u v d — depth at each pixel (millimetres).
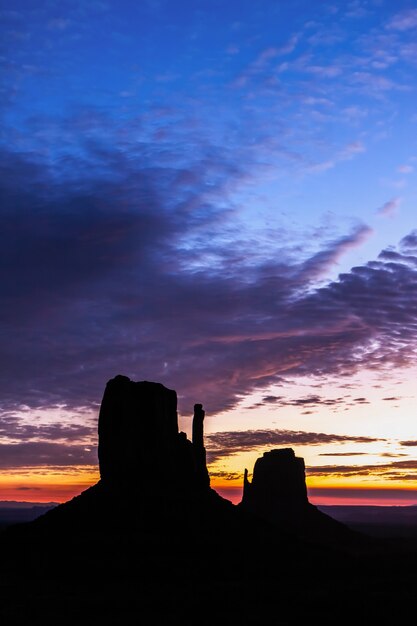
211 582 128375
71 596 115188
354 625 108188
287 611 112625
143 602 113375
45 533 144500
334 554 169875
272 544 156875
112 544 137625
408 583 143125
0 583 122125
